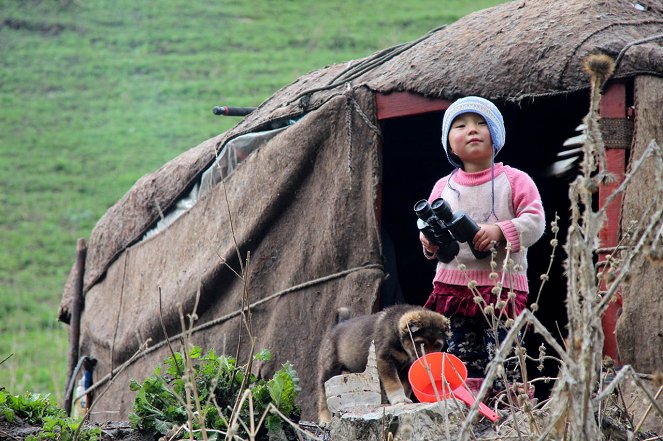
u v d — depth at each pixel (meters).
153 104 83.31
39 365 47.31
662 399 12.71
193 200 21.31
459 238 13.13
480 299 10.80
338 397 12.79
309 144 17.58
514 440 10.51
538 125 20.12
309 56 89.00
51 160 75.31
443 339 13.02
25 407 12.91
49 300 57.72
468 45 16.25
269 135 18.92
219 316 19.20
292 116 18.27
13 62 91.88
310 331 17.12
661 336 13.20
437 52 16.56
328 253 17.09
